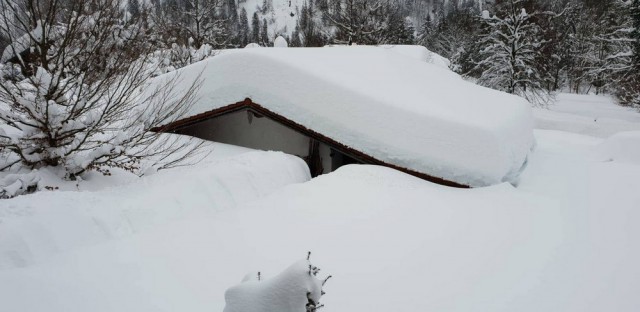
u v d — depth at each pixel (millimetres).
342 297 3221
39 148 5242
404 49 21656
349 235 4270
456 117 6727
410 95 7547
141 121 6430
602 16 38812
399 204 5176
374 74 8352
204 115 8508
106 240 3891
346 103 7379
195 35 22297
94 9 5535
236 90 8164
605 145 10289
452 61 35969
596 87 39062
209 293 3191
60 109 5180
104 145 5293
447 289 3389
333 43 27438
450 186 6508
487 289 3410
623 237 4453
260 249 3916
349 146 7367
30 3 5211
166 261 3605
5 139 5301
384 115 7082
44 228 3627
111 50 5641
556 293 3389
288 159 6801
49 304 2924
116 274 3357
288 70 7805
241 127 9273
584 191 6172
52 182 5133
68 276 3277
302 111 7730
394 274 3574
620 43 28938
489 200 5582
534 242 4309
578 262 3908
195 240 4023
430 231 4477
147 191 4707
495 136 6398
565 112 25328
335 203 5102
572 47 39250
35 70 5480
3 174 5145
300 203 5066
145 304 3012
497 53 23188
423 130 6758
